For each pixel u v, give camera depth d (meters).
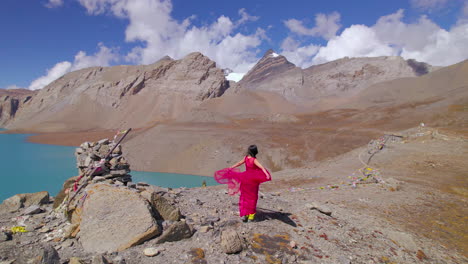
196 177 52.94
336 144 59.78
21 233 4.65
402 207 10.22
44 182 44.28
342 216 7.21
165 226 4.67
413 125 62.81
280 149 61.06
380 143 31.64
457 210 9.96
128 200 4.59
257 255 4.15
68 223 4.96
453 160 20.28
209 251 4.12
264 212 6.06
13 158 70.62
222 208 6.35
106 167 6.25
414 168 19.39
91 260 3.68
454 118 58.16
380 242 5.53
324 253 4.48
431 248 5.97
